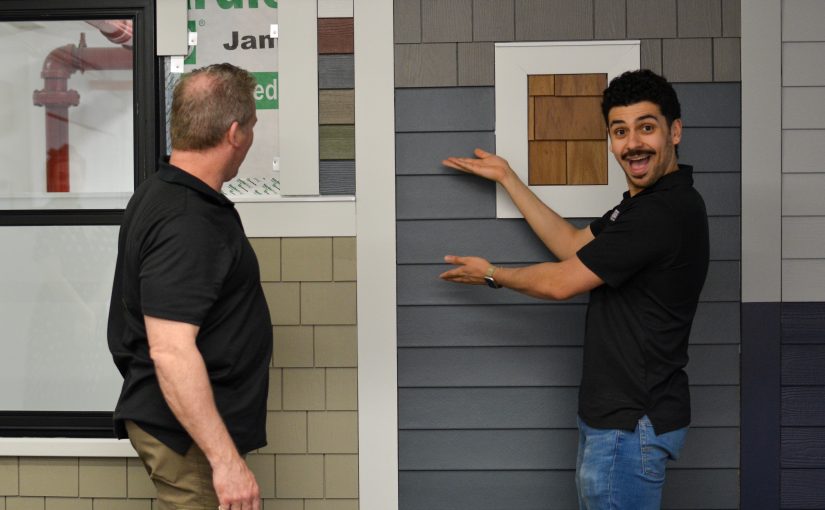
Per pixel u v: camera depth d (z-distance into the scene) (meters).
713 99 2.98
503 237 3.02
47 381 3.09
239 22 3.04
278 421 3.04
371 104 3.01
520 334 3.03
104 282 3.07
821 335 2.99
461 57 3.00
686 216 2.42
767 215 2.98
